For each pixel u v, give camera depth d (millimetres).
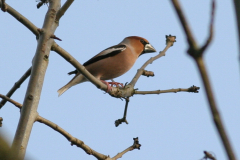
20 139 7770
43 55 8297
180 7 3668
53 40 9391
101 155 10094
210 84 3732
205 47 3727
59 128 9609
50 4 9078
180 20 3697
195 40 3736
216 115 3717
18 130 7820
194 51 3732
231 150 3654
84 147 9859
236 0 3816
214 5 3930
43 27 8609
